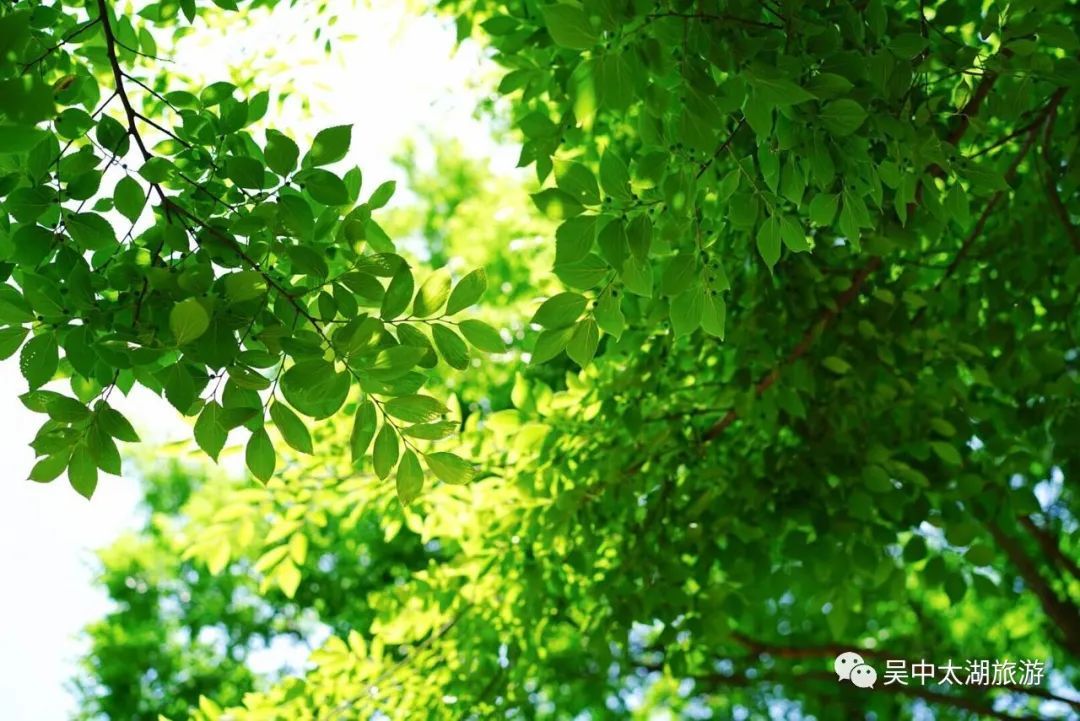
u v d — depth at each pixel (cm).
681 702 1015
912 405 497
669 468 523
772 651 820
